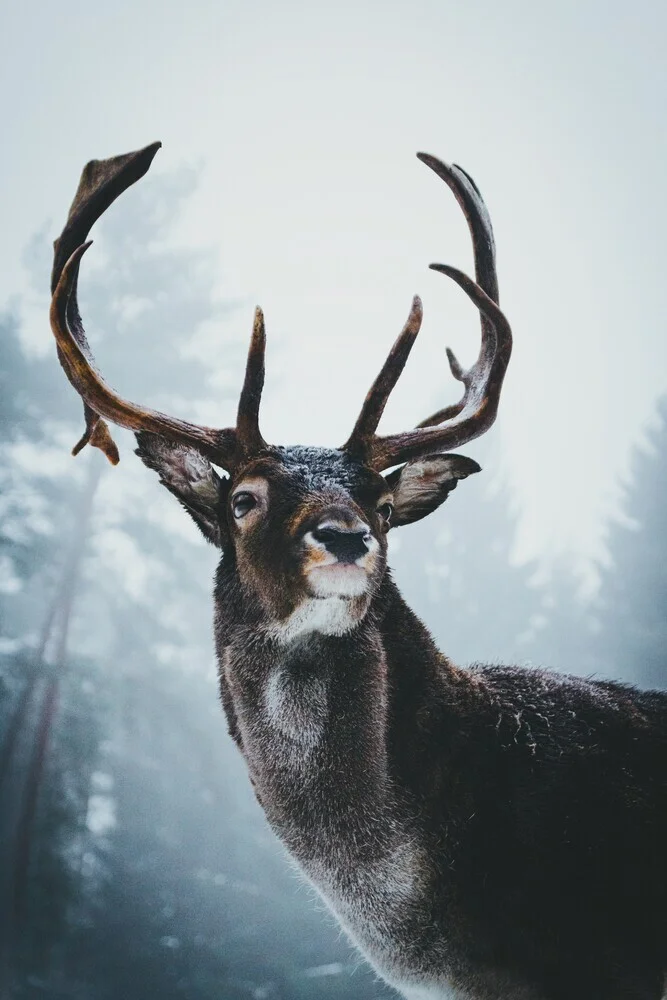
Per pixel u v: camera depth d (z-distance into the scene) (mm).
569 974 4133
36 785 24125
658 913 4211
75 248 5004
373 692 4504
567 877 4207
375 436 4902
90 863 25766
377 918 4367
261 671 4566
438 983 4312
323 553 4285
